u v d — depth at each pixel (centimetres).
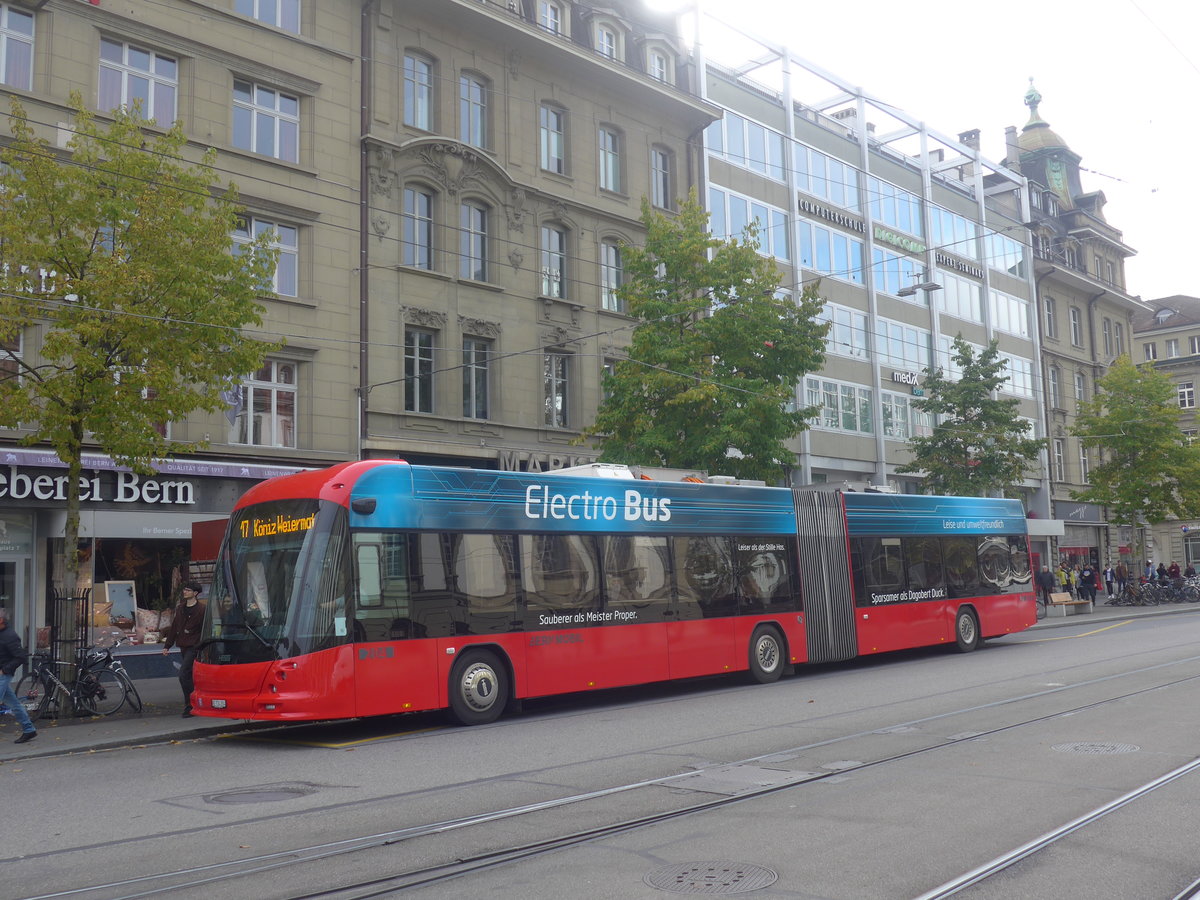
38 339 1878
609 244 2961
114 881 644
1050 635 2795
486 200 2644
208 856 698
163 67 2117
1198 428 6912
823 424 3694
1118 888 586
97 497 1955
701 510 1722
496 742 1186
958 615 2261
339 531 1255
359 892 604
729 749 1079
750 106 3544
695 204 2427
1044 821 738
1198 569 6153
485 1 2636
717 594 1717
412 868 651
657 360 2342
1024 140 5962
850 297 3894
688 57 3325
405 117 2517
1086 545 5241
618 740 1170
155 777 1031
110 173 1477
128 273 1400
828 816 762
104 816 843
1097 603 4538
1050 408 5112
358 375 2338
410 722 1431
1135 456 4300
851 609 1988
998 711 1311
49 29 1947
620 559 1570
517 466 2608
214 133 2155
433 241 2538
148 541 2052
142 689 1834
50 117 1936
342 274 2338
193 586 1495
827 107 4212
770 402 2262
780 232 3612
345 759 1105
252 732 1389
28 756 1194
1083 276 5388
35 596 1894
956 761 973
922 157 4416
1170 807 780
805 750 1055
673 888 592
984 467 3419
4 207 1409
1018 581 2472
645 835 720
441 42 2586
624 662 1542
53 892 625
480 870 643
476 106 2677
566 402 2808
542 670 1433
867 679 1778
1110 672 1747
